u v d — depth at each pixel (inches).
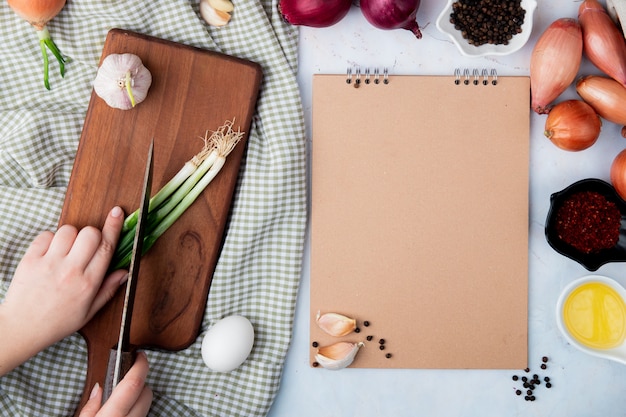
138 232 41.6
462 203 48.8
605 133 49.4
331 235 48.7
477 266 48.9
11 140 46.3
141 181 46.6
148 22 47.1
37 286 44.3
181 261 47.0
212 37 47.8
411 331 49.1
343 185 48.6
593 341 48.2
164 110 46.5
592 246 47.3
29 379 47.3
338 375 49.9
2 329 43.9
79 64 48.4
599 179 46.4
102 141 46.4
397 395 49.9
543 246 49.6
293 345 49.5
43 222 47.6
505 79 48.4
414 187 48.6
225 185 46.8
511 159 48.7
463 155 48.6
